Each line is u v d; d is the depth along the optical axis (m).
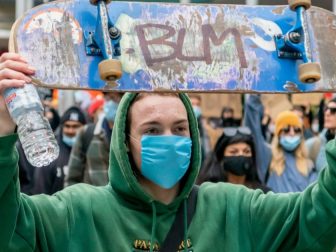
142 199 4.40
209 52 4.18
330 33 4.35
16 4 13.16
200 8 4.24
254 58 4.21
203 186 4.67
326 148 4.20
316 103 12.08
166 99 4.36
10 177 3.87
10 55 3.83
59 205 4.30
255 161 8.36
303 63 4.15
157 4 4.20
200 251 4.40
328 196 4.18
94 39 4.02
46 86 3.93
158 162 4.27
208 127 12.12
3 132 3.85
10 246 4.00
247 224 4.50
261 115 11.56
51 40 3.99
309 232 4.30
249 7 4.30
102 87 4.00
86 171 9.07
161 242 4.41
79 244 4.32
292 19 4.30
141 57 4.09
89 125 9.23
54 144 3.64
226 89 4.15
